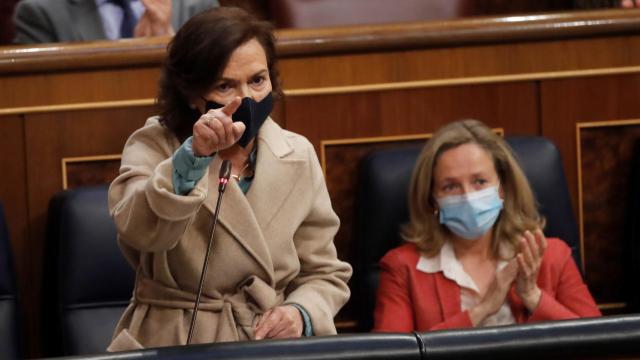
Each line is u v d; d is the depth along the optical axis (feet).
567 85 29.66
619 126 29.91
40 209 27.71
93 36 32.48
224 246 17.71
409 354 15.26
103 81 27.78
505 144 26.68
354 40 28.53
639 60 29.84
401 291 26.30
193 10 33.76
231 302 17.85
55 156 27.68
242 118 17.30
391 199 27.40
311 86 28.63
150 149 18.11
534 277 25.32
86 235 25.46
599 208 29.91
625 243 29.99
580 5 36.29
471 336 15.43
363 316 27.55
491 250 26.37
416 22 29.01
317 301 18.30
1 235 25.70
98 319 25.38
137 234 16.44
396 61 28.91
